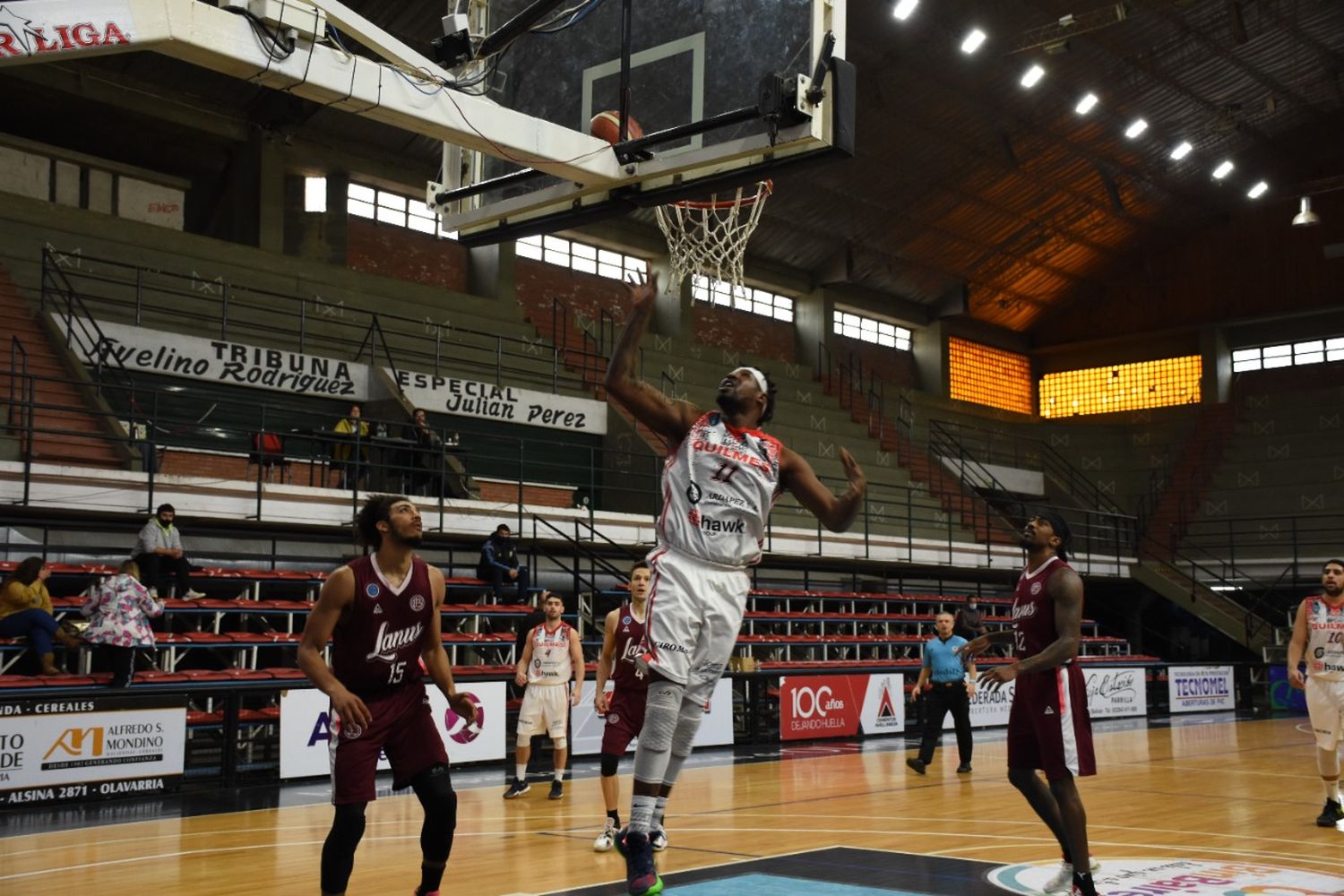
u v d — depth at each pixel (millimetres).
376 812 9578
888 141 25734
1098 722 20172
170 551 12844
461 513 16734
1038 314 35531
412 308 22125
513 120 6285
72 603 12547
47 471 13328
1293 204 32438
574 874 6633
